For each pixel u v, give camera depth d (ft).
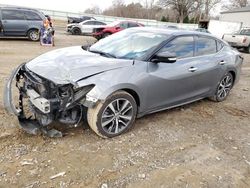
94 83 11.16
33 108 11.77
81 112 11.71
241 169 11.26
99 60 12.51
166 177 10.19
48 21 44.98
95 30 60.44
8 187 8.88
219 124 15.53
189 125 14.88
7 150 10.78
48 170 9.87
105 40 15.92
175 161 11.28
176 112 16.47
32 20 48.19
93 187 9.29
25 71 12.68
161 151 11.90
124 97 12.21
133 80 12.25
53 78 11.01
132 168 10.50
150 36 14.79
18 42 45.73
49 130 12.00
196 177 10.37
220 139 13.70
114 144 11.98
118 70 12.05
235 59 19.16
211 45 17.39
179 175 10.38
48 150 11.03
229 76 19.22
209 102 19.22
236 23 93.09
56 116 11.13
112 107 11.98
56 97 10.93
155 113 15.84
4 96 12.34
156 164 10.93
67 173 9.82
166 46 14.07
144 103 13.25
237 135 14.39
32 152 10.80
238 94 22.30
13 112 11.85
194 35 16.05
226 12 137.59
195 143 12.96
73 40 58.13
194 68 15.44
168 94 14.42
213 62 17.01
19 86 13.19
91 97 10.99
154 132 13.50
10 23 46.24
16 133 12.00
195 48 15.99
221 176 10.61
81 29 72.08
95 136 12.39
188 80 15.21
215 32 93.56
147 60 13.19
